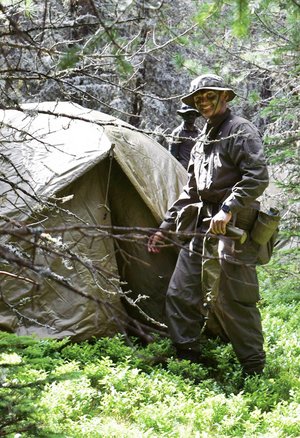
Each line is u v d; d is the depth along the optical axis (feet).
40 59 11.91
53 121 24.36
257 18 31.68
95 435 16.10
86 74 12.54
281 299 32.73
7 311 22.57
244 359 21.12
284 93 38.22
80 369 21.15
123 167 24.39
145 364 21.44
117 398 18.07
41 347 20.98
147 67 50.11
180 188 26.08
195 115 30.32
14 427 11.98
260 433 16.99
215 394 19.93
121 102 46.16
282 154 34.58
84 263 8.64
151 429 16.42
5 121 23.66
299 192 35.65
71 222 23.49
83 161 23.45
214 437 16.87
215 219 20.01
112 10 11.84
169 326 22.09
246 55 33.47
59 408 17.21
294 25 30.12
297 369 22.11
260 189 20.18
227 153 20.84
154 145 26.66
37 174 22.91
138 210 25.18
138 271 24.76
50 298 23.04
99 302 8.21
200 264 21.75
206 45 30.35
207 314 20.83
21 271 8.53
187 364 21.22
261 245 21.04
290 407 18.45
